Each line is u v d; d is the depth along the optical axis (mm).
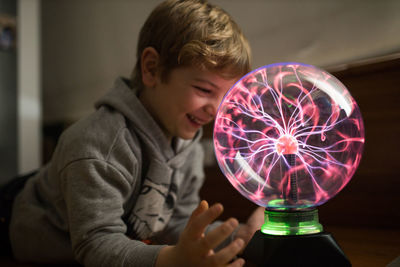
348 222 1021
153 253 587
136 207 854
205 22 795
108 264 616
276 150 595
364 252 751
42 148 2066
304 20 1185
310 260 536
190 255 522
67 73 2107
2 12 1635
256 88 614
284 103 593
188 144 966
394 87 937
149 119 846
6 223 947
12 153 1637
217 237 502
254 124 611
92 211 695
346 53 1087
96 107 913
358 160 635
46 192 898
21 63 1728
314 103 584
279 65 631
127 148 788
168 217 958
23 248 898
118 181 765
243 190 658
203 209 608
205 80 753
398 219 943
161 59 819
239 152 623
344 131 593
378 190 970
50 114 2211
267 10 1282
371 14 1032
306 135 585
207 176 1309
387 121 953
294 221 574
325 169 589
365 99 983
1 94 1612
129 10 1752
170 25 815
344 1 1087
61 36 2137
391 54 973
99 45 1922
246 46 830
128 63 1777
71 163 738
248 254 603
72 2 2055
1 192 1013
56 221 866
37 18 1806
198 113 786
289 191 591
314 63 1162
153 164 854
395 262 605
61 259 867
